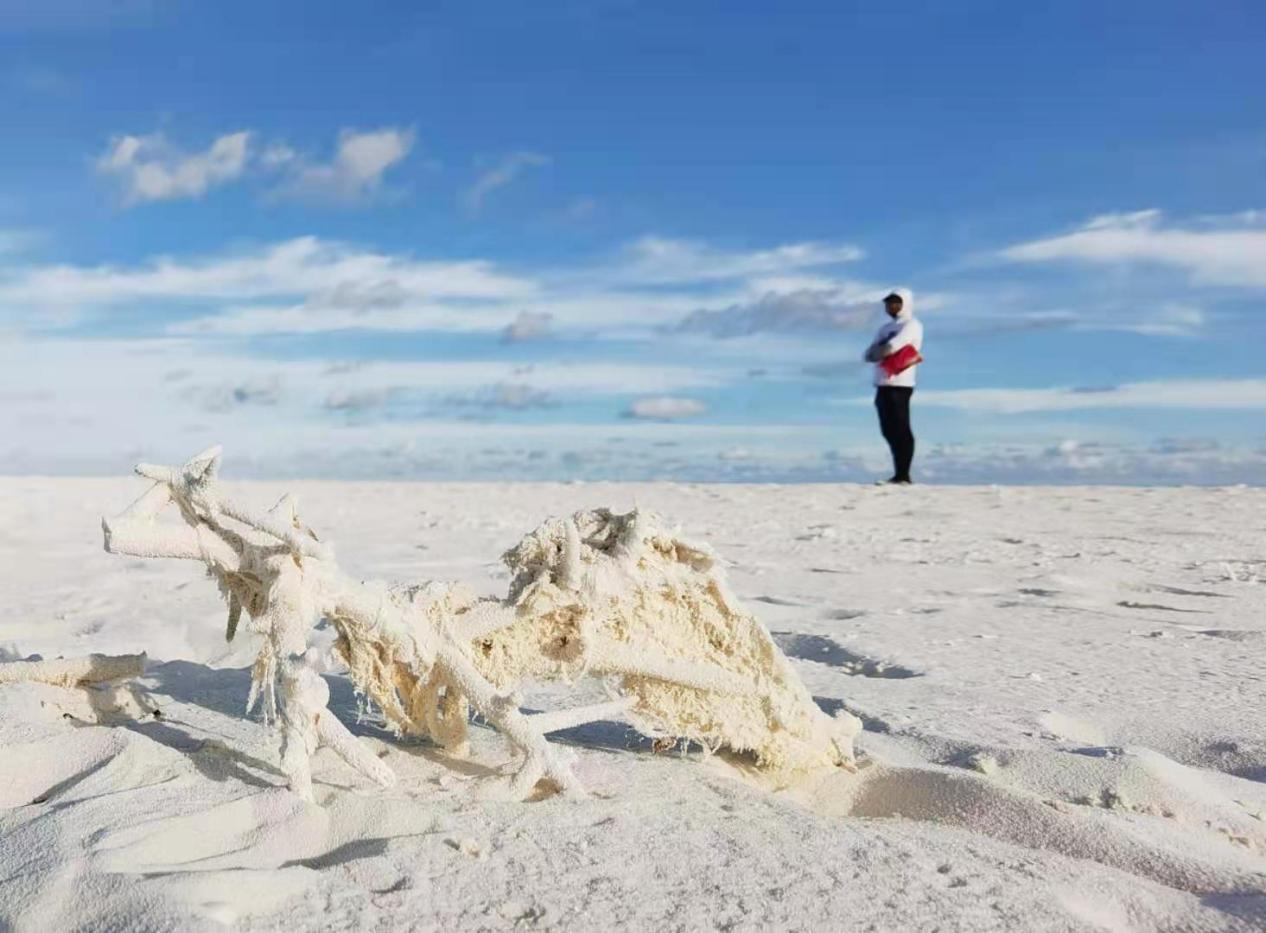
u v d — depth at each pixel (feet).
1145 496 53.52
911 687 15.28
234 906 6.93
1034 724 13.17
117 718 11.39
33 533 38.52
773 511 47.50
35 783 9.29
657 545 11.09
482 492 60.54
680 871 7.99
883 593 25.03
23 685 11.19
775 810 9.49
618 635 10.93
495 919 7.11
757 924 7.22
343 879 7.53
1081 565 29.76
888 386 58.75
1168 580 26.99
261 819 8.39
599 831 8.67
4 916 6.79
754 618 11.19
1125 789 10.52
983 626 20.48
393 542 35.12
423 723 10.74
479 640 10.87
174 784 8.93
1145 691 15.07
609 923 7.14
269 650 9.65
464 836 8.28
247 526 10.19
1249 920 7.78
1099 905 7.89
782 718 11.04
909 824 9.52
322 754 10.37
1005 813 9.73
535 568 10.91
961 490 57.62
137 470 9.91
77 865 7.29
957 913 7.48
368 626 10.12
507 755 10.93
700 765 11.06
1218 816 10.21
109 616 20.10
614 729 13.04
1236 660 17.29
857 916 7.39
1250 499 51.60
